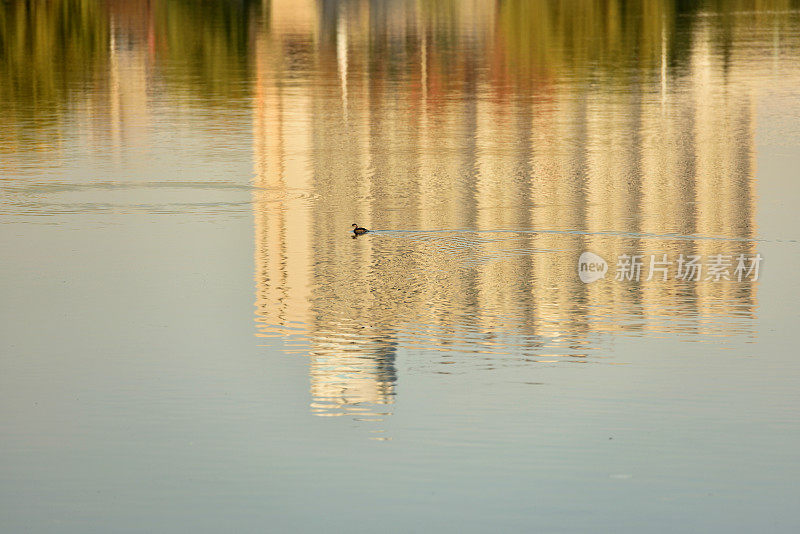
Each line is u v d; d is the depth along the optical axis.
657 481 44.84
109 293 69.00
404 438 48.69
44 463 46.84
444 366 56.69
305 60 196.00
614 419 50.28
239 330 62.22
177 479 45.44
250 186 98.44
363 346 59.75
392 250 78.31
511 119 134.00
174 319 64.25
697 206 90.50
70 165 107.12
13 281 71.50
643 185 98.50
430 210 89.50
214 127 129.25
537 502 43.50
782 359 57.12
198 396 53.22
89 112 141.00
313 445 48.06
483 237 81.50
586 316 64.38
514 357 57.84
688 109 139.12
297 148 116.50
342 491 44.38
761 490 44.16
